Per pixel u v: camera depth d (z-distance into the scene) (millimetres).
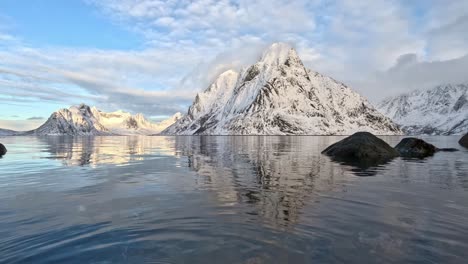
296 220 7777
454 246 6082
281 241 6363
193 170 17578
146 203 9602
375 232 6891
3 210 8773
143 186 12461
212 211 8648
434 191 11398
